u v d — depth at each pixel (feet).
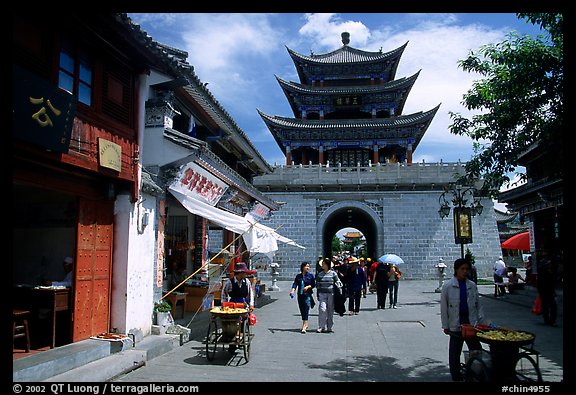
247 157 63.57
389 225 109.40
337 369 25.59
